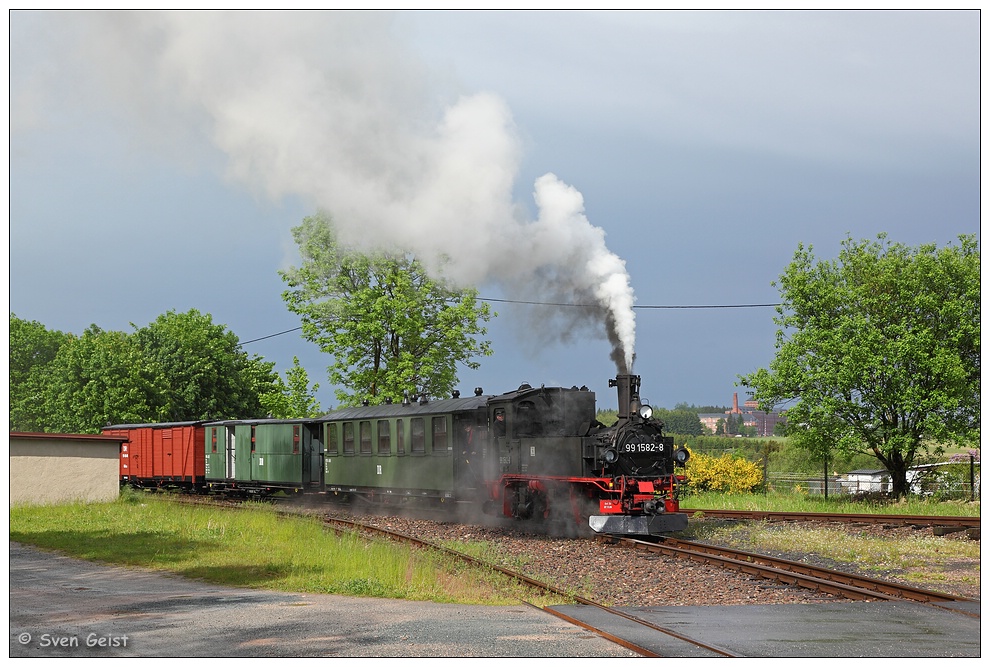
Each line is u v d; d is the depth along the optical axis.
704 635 9.70
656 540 18.88
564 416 21.19
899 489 27.73
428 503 24.70
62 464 27.67
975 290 26.47
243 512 22.89
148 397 51.66
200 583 12.85
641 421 19.41
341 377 37.06
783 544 17.64
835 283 28.45
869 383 26.98
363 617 10.20
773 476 38.66
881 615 10.88
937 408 26.50
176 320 57.75
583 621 10.16
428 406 24.36
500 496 21.66
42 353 71.00
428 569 13.12
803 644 9.27
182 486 37.38
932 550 16.78
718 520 22.83
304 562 14.36
